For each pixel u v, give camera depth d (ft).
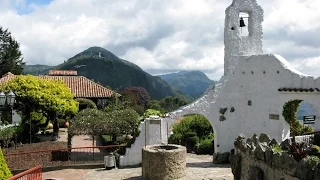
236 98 58.03
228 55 57.52
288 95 51.01
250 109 57.06
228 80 57.57
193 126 73.15
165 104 165.27
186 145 69.97
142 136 57.31
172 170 46.14
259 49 58.13
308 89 48.16
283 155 26.71
